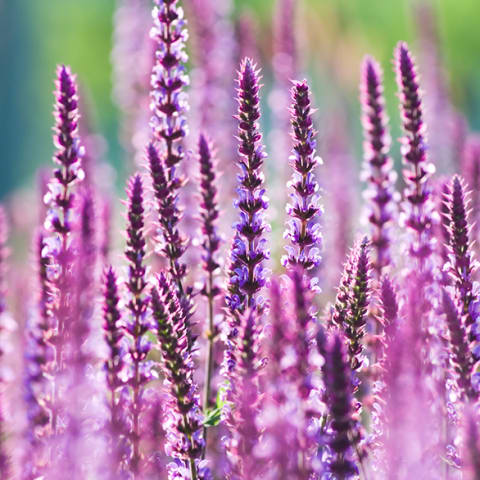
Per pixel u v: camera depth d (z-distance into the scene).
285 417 5.47
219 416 6.81
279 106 16.58
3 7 59.09
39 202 11.79
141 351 6.43
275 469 5.57
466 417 5.44
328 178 18.25
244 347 5.72
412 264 7.62
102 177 17.12
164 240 7.30
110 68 57.06
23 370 7.76
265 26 19.20
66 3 59.41
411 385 5.78
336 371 5.60
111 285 6.43
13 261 14.27
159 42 7.64
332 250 12.18
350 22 24.28
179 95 7.57
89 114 16.72
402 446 5.63
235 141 14.08
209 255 7.61
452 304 6.25
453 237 6.74
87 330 6.86
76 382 6.54
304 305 5.60
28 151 56.47
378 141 8.87
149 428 6.90
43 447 7.26
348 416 5.64
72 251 7.05
